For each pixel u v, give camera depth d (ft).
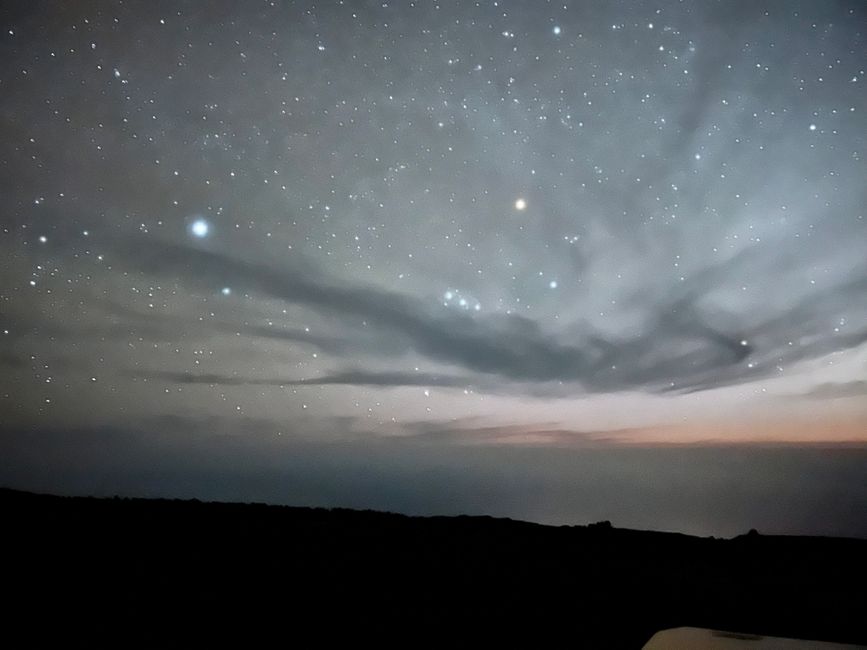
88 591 13.97
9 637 11.08
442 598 14.69
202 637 11.61
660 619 13.12
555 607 14.08
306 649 11.21
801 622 12.85
